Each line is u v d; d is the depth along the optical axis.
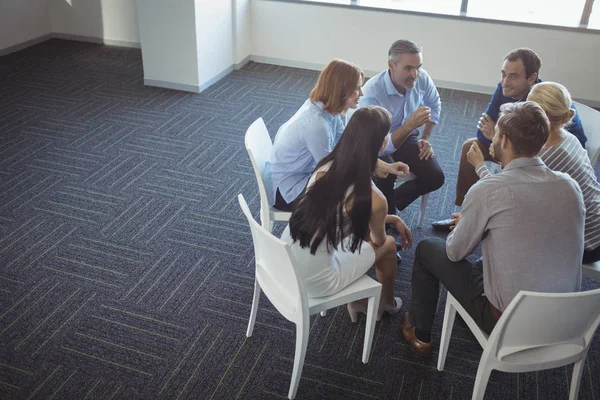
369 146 1.83
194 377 2.21
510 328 1.70
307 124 2.38
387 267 2.34
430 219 3.27
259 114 4.61
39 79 5.13
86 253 2.88
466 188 3.03
